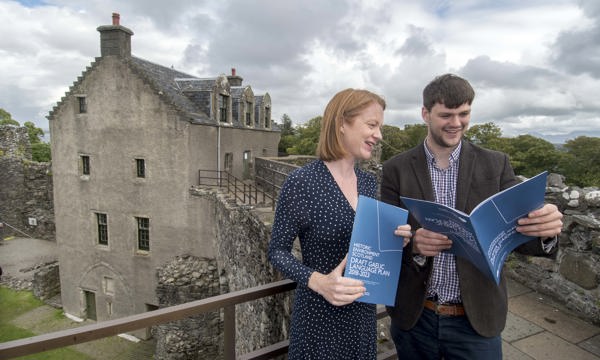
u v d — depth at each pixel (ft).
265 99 66.44
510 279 15.31
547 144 104.22
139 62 49.19
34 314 50.34
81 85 48.24
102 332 5.11
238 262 29.37
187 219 45.03
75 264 51.70
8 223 76.54
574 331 11.53
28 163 75.87
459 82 6.01
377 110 5.35
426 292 6.50
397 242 5.38
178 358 36.63
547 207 5.03
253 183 55.31
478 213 4.45
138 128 46.09
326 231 5.25
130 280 48.70
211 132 48.65
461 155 6.55
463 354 6.53
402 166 7.03
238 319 29.37
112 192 48.39
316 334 5.48
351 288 4.58
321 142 5.56
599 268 11.84
